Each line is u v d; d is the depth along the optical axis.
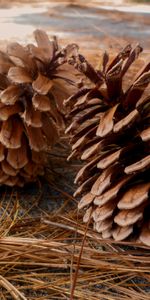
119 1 1.63
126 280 0.27
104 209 0.28
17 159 0.35
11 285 0.27
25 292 0.27
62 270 0.28
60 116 0.36
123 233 0.28
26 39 0.86
